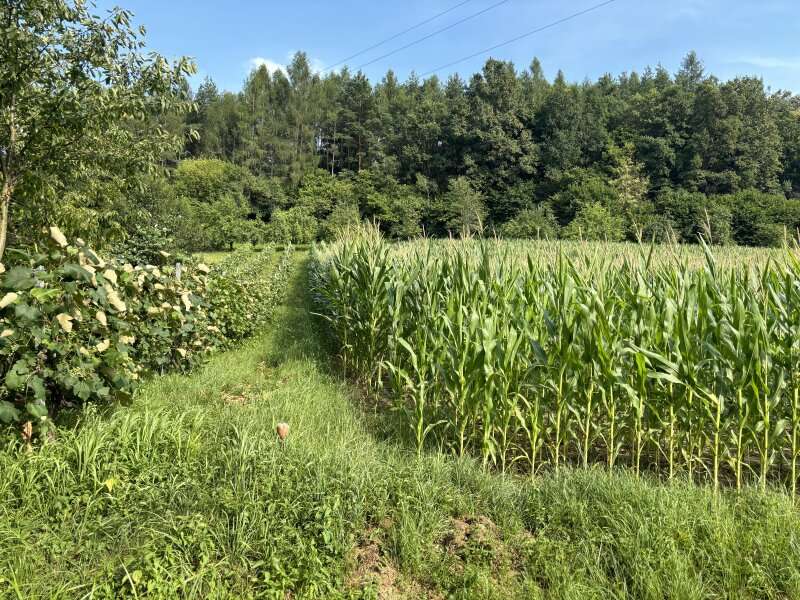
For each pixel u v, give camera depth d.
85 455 3.33
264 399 5.78
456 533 3.26
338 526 3.06
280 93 89.12
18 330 3.44
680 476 4.37
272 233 48.88
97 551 2.83
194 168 62.06
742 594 2.76
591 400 4.45
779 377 3.99
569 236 34.75
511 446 4.70
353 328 7.57
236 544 2.87
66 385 3.60
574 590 2.70
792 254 4.66
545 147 67.19
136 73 8.58
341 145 84.44
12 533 2.82
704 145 60.47
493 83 70.25
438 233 51.47
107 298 4.19
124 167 9.41
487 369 4.30
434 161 69.38
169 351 6.43
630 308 4.74
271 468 3.54
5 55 7.20
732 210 41.94
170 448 3.73
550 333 4.49
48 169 8.57
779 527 3.29
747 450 4.94
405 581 2.88
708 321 4.31
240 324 9.18
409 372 6.12
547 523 3.35
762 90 64.62
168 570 2.61
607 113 75.19
